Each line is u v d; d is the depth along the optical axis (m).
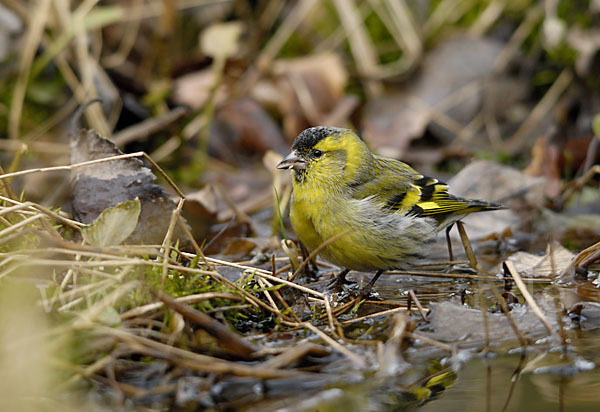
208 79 15.48
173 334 6.25
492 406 5.88
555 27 15.28
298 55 16.69
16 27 14.68
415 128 15.17
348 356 6.54
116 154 8.61
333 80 15.25
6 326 6.04
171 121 13.81
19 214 7.43
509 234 10.86
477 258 10.02
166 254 6.76
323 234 8.89
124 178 8.48
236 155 14.95
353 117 15.21
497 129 15.64
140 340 6.05
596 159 13.60
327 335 7.08
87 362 6.04
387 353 6.60
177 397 5.86
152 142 14.71
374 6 16.33
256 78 15.61
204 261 7.27
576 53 15.65
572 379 6.36
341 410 5.90
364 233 8.73
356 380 6.28
